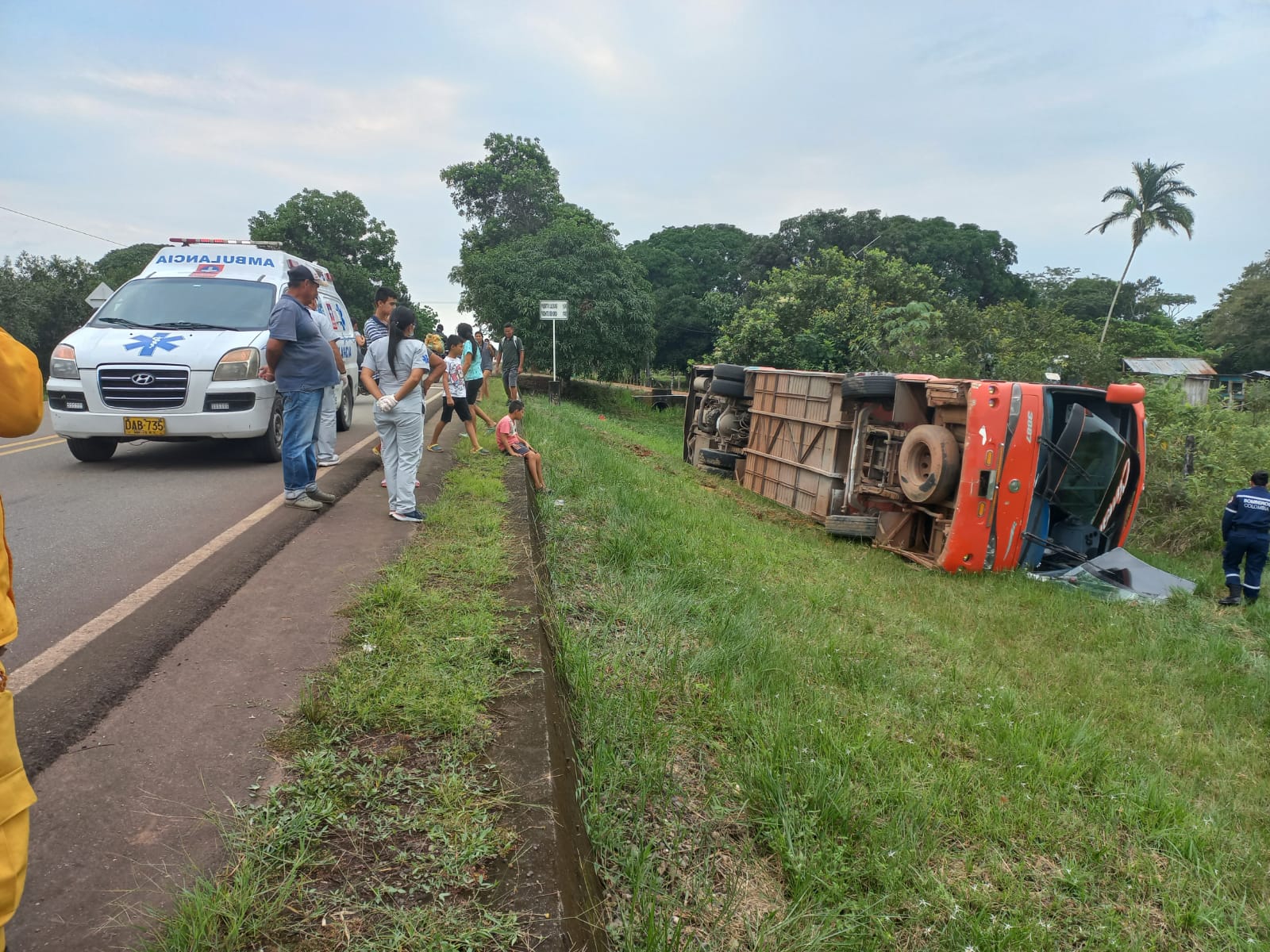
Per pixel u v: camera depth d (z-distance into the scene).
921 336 22.83
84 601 4.25
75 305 38.56
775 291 27.56
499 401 17.31
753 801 3.38
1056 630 7.21
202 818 2.33
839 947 2.66
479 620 3.78
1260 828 4.13
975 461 9.03
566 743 3.16
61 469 8.16
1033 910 3.12
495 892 2.04
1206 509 12.37
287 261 9.81
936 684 5.41
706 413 16.84
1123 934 3.09
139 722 2.87
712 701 4.23
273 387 8.32
